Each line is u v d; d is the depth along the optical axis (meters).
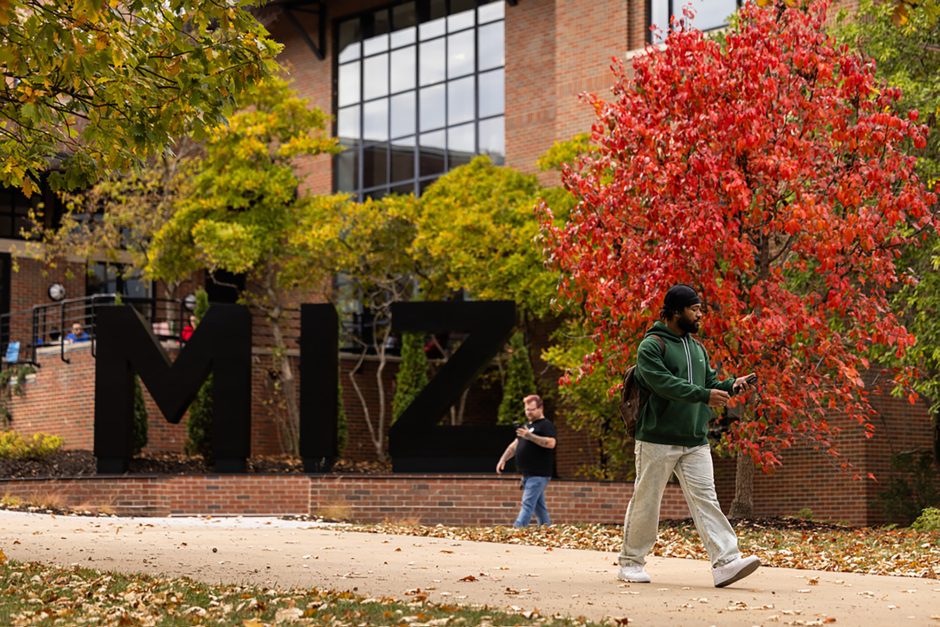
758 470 27.77
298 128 33.06
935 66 22.84
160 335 31.25
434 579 10.99
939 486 25.27
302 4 39.16
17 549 13.66
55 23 10.80
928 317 20.77
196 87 12.13
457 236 29.09
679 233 16.94
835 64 18.30
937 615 8.71
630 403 10.12
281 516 22.48
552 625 8.10
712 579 10.70
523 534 16.92
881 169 17.75
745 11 18.28
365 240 31.75
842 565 13.11
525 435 17.97
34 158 12.98
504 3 35.66
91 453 29.14
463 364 24.16
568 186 18.80
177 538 15.65
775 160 17.12
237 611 8.91
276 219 32.50
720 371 18.11
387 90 38.25
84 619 8.73
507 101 35.28
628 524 10.41
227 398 24.23
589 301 18.83
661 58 18.39
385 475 23.00
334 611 8.86
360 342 33.47
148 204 33.75
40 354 32.28
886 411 26.19
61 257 38.41
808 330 17.97
